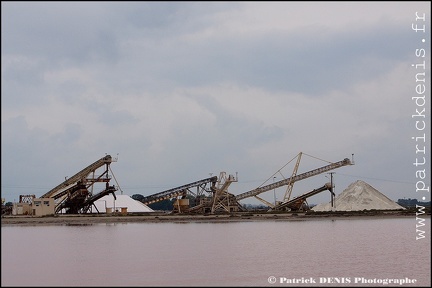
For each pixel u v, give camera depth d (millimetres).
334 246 104250
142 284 62688
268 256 88375
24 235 126625
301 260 83562
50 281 64625
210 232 140500
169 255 88812
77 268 73938
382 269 74875
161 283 63219
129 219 193875
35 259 83188
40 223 173750
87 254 89750
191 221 192625
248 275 68938
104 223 178875
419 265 78750
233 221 193125
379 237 124688
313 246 104625
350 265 78562
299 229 152500
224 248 100375
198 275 68812
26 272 70625
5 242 108938
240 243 109688
